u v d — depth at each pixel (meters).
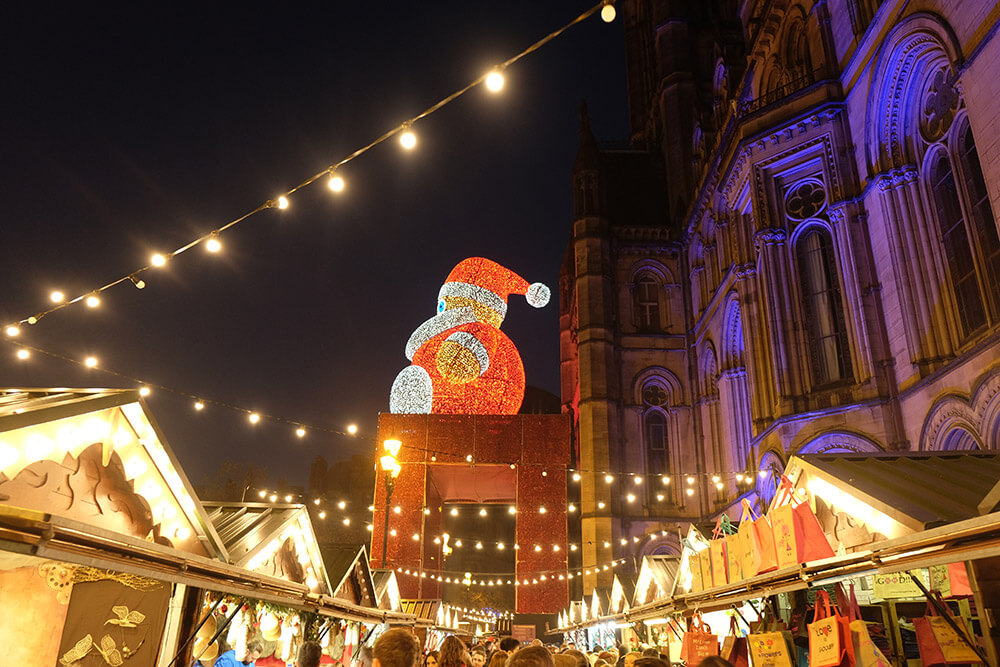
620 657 12.18
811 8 26.77
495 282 44.53
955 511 6.25
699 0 52.12
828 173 24.58
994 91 16.16
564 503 40.44
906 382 20.92
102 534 4.62
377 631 14.09
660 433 43.12
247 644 8.80
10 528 4.06
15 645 6.18
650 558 16.73
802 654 7.25
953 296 19.81
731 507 33.28
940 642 6.20
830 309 25.00
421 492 40.06
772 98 31.00
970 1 17.05
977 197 18.48
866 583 10.14
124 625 6.31
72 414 5.00
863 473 7.52
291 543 9.08
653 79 58.09
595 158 48.44
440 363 42.56
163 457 5.84
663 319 45.22
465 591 63.81
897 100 21.72
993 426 16.62
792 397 24.77
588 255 45.84
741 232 30.84
